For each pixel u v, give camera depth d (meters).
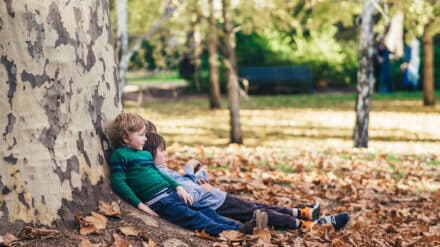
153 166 5.72
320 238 6.02
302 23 20.11
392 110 25.08
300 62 33.88
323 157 12.60
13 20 4.70
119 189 5.38
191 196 5.80
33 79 4.77
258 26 16.27
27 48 4.74
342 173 10.88
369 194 9.16
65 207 4.89
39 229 4.64
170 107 27.69
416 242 6.63
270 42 33.50
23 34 4.73
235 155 12.51
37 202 4.73
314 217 6.36
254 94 33.16
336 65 33.88
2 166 4.63
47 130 4.84
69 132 5.00
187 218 5.54
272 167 11.15
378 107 26.23
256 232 5.58
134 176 5.53
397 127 20.39
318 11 16.52
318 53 33.75
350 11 16.47
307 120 22.61
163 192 5.57
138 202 5.40
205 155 12.33
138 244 4.85
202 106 27.92
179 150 13.09
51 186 4.82
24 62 4.73
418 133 19.08
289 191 8.96
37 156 4.77
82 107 5.16
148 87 33.84
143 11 15.05
